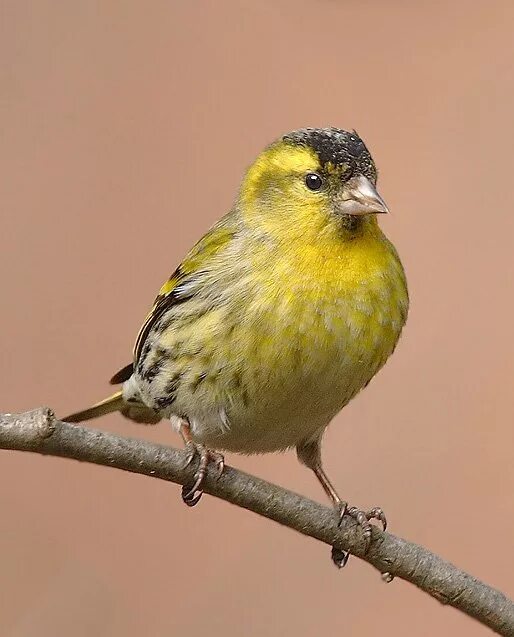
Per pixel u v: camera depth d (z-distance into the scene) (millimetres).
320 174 3061
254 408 3064
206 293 3062
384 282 3062
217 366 3061
